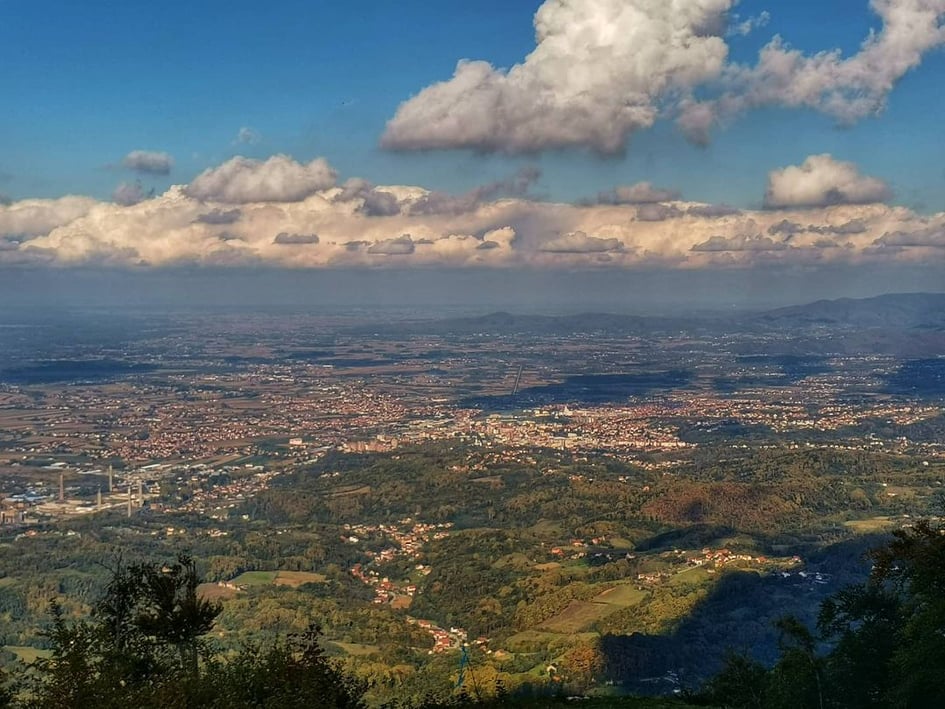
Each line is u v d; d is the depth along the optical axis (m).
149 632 26.06
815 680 28.02
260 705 24.12
